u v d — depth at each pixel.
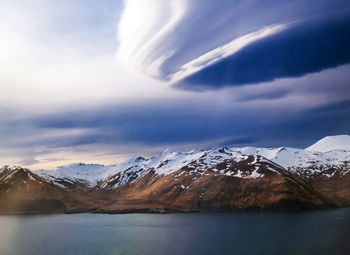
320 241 149.00
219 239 165.00
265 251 134.12
